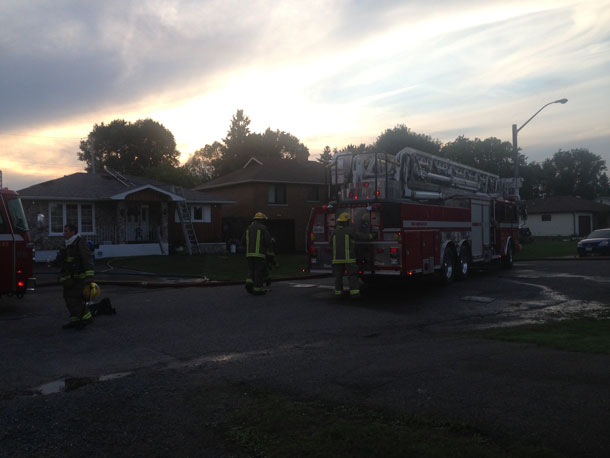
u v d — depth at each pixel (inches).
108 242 994.7
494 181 797.2
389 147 1764.3
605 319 337.1
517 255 1019.9
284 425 158.9
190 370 230.8
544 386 188.2
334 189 522.9
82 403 187.5
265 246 484.1
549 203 2087.8
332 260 465.4
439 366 221.6
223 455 141.2
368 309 395.5
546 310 381.7
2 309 413.1
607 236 984.3
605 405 166.6
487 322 340.5
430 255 497.7
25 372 231.5
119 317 366.9
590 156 3476.9
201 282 592.1
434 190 583.8
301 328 325.4
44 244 919.0
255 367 232.2
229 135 2854.3
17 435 158.6
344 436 147.7
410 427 153.3
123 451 145.8
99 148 2304.4
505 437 143.5
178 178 1859.0
